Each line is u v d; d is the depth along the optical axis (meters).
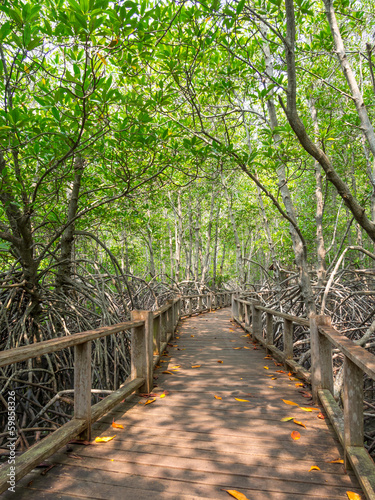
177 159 5.05
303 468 2.22
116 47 3.33
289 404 3.41
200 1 3.78
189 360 5.50
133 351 3.80
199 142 4.59
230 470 2.19
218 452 2.43
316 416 3.10
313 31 6.62
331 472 2.17
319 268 7.40
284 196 5.99
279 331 7.56
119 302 8.35
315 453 2.42
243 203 17.86
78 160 5.64
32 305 5.37
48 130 4.40
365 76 6.86
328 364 3.33
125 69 4.25
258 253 23.39
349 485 2.03
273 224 19.55
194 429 2.82
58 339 2.20
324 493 1.95
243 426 2.89
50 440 2.20
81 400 2.56
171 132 4.67
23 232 4.75
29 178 5.07
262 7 4.20
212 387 4.03
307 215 13.17
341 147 7.25
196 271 17.05
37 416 3.91
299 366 4.36
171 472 2.16
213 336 7.96
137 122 4.12
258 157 7.73
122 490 1.96
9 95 3.76
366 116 4.00
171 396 3.70
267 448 2.49
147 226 11.13
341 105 6.46
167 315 6.86
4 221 5.67
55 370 5.34
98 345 5.50
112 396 3.09
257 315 7.11
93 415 2.65
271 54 5.93
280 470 2.19
